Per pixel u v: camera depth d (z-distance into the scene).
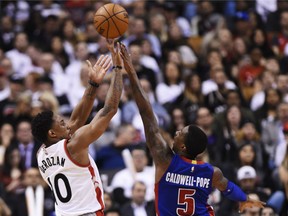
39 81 25.34
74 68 26.52
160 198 12.52
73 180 12.27
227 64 27.33
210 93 24.81
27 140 22.02
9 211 20.05
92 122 12.09
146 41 27.14
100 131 12.05
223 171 20.25
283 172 20.25
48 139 12.47
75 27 30.20
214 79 25.56
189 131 12.55
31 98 24.08
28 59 27.77
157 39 28.47
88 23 29.02
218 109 24.52
